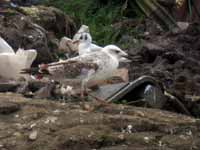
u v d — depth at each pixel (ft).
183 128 27.84
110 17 74.69
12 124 27.68
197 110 38.42
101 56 33.76
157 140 26.45
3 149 25.64
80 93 33.88
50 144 25.68
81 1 77.66
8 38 49.11
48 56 49.78
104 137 25.91
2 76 38.99
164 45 60.03
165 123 28.09
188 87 46.24
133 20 72.38
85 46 45.24
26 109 29.22
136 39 66.18
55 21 61.82
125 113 29.91
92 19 74.84
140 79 35.63
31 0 67.56
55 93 34.27
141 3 72.33
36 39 50.34
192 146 26.14
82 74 33.37
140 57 55.67
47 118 27.94
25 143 26.00
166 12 69.77
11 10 55.01
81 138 25.73
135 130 27.14
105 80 36.91
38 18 59.36
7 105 29.12
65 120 27.58
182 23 68.64
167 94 37.06
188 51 59.82
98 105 30.50
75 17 75.41
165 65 53.88
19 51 39.29
